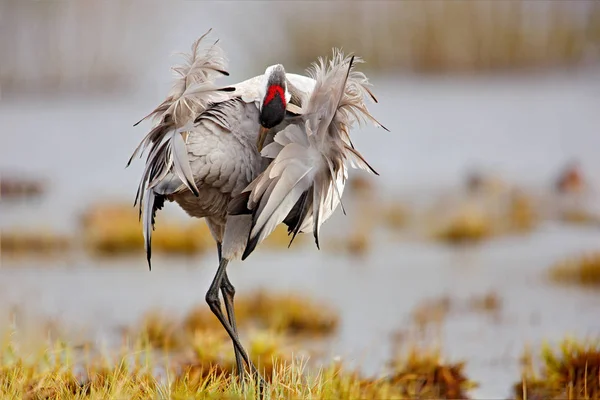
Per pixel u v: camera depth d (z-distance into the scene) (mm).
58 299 12898
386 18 44062
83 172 26453
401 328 11242
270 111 6602
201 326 11062
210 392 6828
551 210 19922
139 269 15500
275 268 15523
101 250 16953
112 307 12438
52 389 7078
